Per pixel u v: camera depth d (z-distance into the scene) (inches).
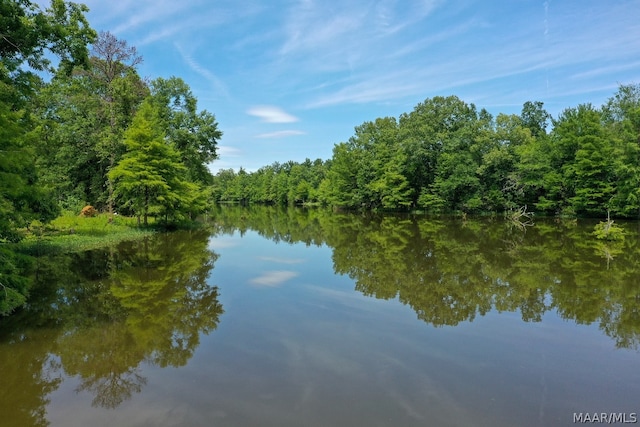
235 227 1414.9
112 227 1061.8
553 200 1610.5
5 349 328.5
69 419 228.1
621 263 675.4
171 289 517.0
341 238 1063.6
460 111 1983.3
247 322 392.5
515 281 560.7
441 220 1578.5
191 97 1551.4
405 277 589.0
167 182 1135.0
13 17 474.9
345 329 373.4
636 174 1268.5
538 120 2406.5
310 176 3769.7
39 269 619.8
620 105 1589.6
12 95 477.7
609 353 323.9
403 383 267.4
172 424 219.8
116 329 373.4
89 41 563.2
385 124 2427.4
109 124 1278.3
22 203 493.0
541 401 246.5
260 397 248.5
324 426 215.9
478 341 346.6
